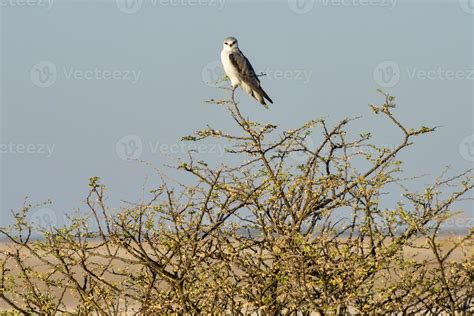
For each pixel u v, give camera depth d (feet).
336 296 38.81
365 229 40.34
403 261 38.55
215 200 40.73
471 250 39.63
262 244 39.55
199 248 40.19
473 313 39.88
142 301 40.45
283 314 40.47
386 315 40.45
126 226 40.55
